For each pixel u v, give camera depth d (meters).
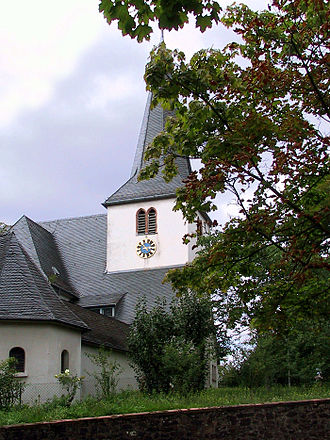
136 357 23.94
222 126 11.39
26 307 21.27
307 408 16.50
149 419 14.01
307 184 11.61
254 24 11.37
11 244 23.92
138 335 24.02
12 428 12.12
